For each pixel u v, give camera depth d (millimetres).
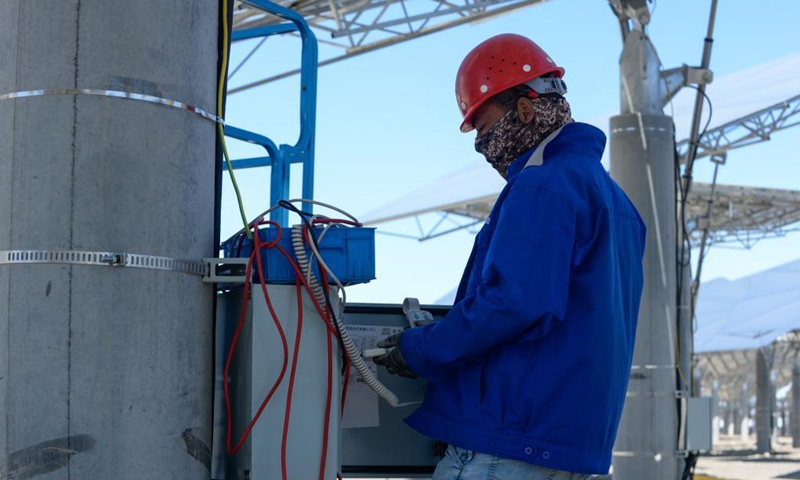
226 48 2551
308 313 2434
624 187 8000
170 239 2270
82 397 2125
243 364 2441
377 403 2887
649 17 8008
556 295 2246
